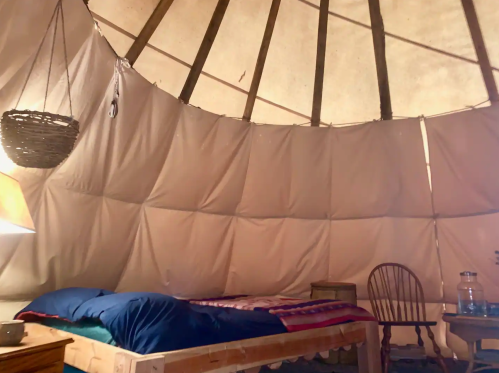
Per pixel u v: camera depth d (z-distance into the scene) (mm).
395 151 3500
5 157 2217
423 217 3627
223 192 3572
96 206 2873
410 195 3568
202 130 3307
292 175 3691
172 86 3176
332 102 3504
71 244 2754
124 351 1509
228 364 1780
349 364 3293
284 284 3875
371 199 3672
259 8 3043
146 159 3025
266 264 3828
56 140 1846
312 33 3191
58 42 2154
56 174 2566
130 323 1622
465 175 3311
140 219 3238
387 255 3703
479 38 2895
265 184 3682
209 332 1771
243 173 3611
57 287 2779
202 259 3596
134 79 2727
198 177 3391
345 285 3471
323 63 3312
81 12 2168
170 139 3172
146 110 2918
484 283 3324
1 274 2465
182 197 3379
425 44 3053
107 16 2625
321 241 3850
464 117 3215
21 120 1796
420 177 3506
